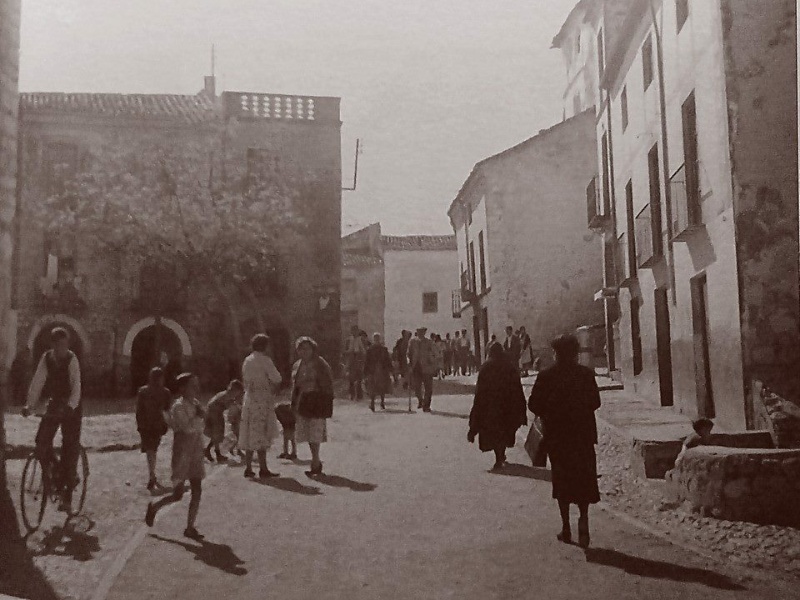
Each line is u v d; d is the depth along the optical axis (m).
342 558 6.62
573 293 31.20
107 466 12.14
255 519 8.12
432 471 10.83
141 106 29.34
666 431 11.09
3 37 8.30
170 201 28.72
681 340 14.43
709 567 6.23
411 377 18.89
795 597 5.49
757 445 9.91
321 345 30.09
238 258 29.03
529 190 31.47
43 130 28.20
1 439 8.05
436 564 6.38
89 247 28.12
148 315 28.52
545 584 5.79
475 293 35.31
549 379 7.06
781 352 10.93
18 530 7.75
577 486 6.88
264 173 30.03
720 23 11.47
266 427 10.65
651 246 16.47
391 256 52.28
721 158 11.63
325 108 30.75
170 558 6.68
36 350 27.70
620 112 19.62
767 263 11.05
